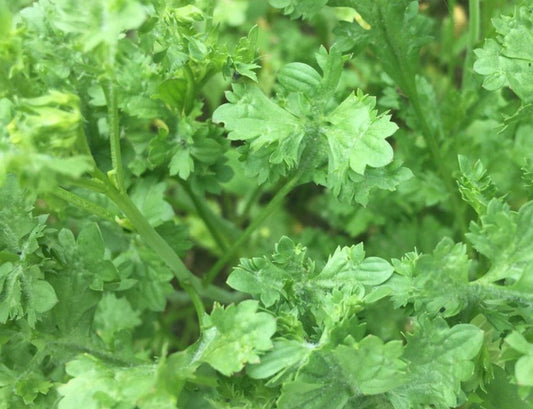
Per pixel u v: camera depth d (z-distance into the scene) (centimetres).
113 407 35
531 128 44
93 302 38
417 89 45
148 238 39
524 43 37
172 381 34
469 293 35
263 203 53
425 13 53
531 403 36
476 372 36
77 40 34
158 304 41
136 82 39
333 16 51
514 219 35
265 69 51
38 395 38
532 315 35
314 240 48
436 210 49
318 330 36
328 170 38
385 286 36
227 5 50
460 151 45
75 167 32
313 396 35
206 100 49
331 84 38
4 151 33
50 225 41
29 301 37
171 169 40
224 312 35
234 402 36
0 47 34
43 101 33
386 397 36
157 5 37
